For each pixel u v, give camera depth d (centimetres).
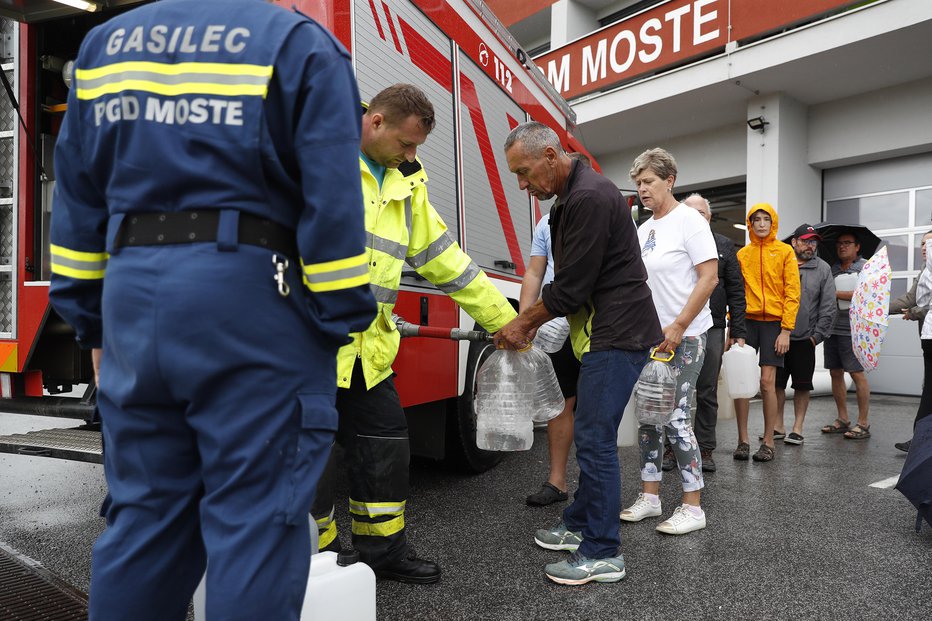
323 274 123
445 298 357
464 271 258
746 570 269
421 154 331
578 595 244
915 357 891
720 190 1152
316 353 127
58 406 310
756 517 341
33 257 328
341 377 222
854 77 901
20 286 324
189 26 120
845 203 1003
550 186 261
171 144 117
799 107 988
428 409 379
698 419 446
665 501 371
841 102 974
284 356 121
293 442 122
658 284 326
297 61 120
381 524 245
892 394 909
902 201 947
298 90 120
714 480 421
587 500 259
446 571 266
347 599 161
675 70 968
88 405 310
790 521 334
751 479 424
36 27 327
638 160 337
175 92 117
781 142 962
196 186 117
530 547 294
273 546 118
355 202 123
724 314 452
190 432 124
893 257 952
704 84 938
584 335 265
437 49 355
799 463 474
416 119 217
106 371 125
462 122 381
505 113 455
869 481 420
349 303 126
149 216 119
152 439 122
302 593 124
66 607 224
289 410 121
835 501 371
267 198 121
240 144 116
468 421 402
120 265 119
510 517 336
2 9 294
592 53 1080
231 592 114
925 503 302
